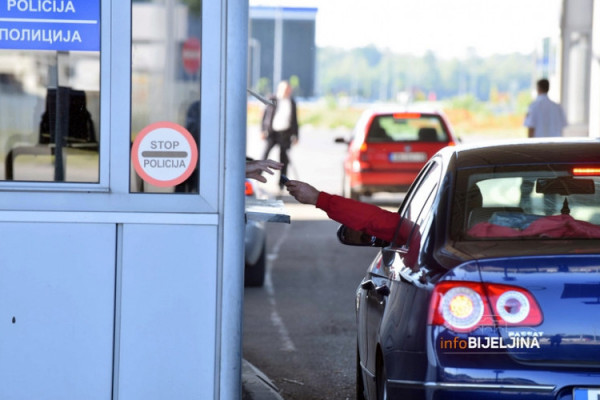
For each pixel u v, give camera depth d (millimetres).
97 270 11422
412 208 13336
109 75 11461
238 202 11500
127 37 11453
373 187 49562
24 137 11461
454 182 12188
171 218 11469
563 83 62906
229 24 11477
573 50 62719
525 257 10430
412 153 49469
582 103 62625
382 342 11922
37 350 11391
